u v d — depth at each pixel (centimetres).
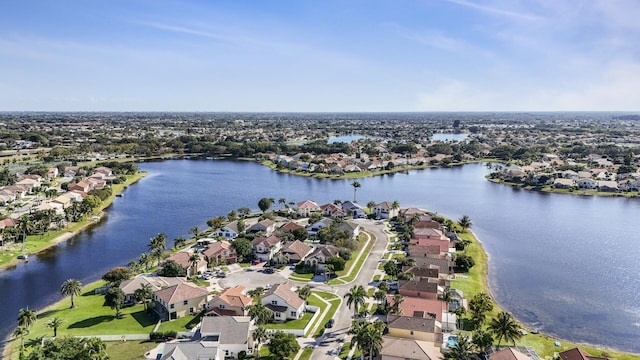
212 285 12131
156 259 14025
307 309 10694
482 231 18488
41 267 13812
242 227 16825
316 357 8581
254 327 9450
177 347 8225
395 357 8000
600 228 18962
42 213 17388
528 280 13300
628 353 9369
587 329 10431
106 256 14900
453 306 10788
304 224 18562
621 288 12812
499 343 8719
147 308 10669
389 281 12444
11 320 10331
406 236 16112
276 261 13938
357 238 16512
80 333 9431
